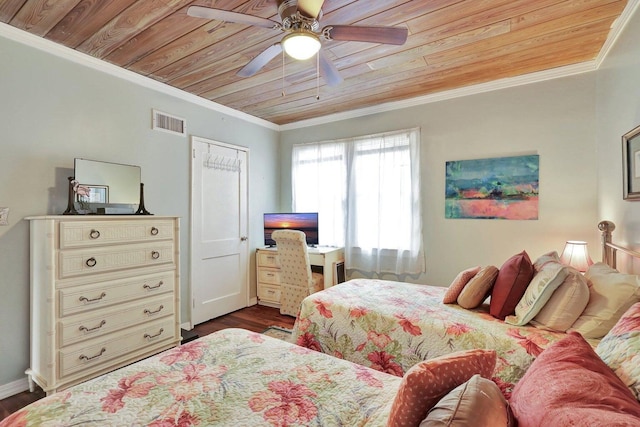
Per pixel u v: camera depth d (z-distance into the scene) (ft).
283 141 15.20
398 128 12.07
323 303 7.31
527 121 9.78
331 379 4.03
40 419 3.15
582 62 8.87
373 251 12.50
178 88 10.62
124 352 7.68
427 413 2.63
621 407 2.14
